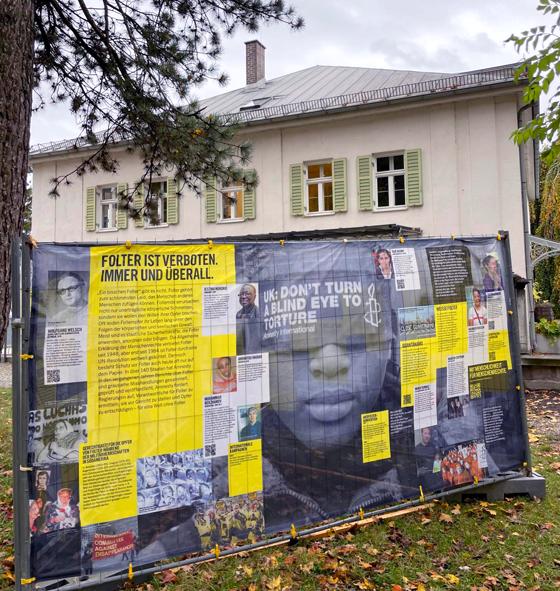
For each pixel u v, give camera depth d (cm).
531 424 789
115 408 308
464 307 448
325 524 378
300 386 369
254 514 349
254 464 351
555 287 2264
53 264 296
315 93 1802
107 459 305
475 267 459
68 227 1856
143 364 317
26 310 286
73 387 297
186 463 329
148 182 783
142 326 318
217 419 339
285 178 1545
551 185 2131
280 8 650
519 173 1288
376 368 400
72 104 686
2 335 407
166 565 320
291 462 364
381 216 1425
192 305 334
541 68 381
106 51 653
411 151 1387
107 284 309
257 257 360
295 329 370
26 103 431
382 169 1480
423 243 434
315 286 380
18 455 284
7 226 411
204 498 333
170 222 1691
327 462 377
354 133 1465
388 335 407
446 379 433
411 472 411
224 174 723
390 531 402
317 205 1556
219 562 362
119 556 307
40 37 622
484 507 441
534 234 2333
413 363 417
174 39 664
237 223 1605
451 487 430
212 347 339
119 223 1764
